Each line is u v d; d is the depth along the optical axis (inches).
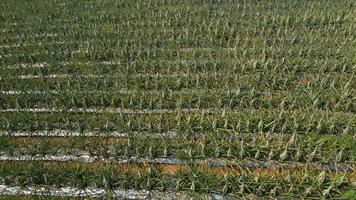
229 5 350.9
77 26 320.8
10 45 302.5
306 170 179.0
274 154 188.2
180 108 222.5
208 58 270.8
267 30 301.6
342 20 312.0
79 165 185.9
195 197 169.9
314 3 345.1
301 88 233.9
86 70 261.4
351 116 209.3
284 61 259.4
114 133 207.3
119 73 253.8
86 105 227.8
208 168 183.6
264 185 171.2
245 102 223.6
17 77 253.8
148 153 192.9
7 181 180.7
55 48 290.8
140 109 225.3
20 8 369.7
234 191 171.6
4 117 219.5
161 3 365.7
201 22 321.1
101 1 374.6
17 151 197.6
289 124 204.4
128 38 302.8
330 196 167.9
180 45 290.7
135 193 174.2
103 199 172.7
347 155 187.5
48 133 210.4
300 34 296.2
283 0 353.7
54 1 383.6
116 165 189.5
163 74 257.8
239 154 188.7
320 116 210.2
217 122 207.5
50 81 251.1
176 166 187.6
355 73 247.6
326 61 252.7
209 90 233.9
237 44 286.7
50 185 178.9
